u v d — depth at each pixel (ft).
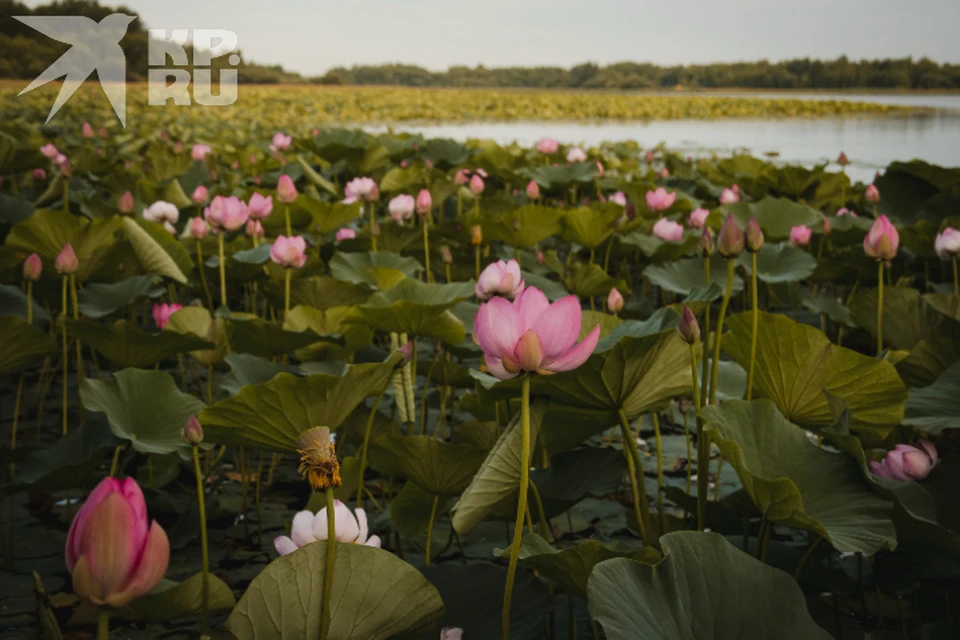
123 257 13.50
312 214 18.83
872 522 5.80
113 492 3.89
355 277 14.44
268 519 10.15
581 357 5.04
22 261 13.53
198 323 11.45
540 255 17.78
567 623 7.27
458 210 23.36
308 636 4.88
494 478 6.35
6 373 10.03
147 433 8.53
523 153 36.11
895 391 7.25
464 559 8.91
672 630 4.74
